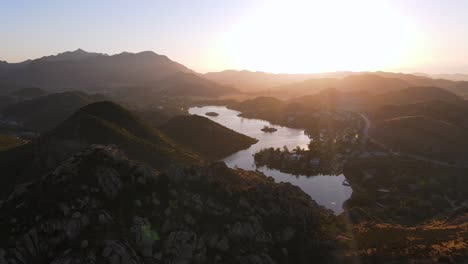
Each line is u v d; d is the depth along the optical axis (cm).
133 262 4906
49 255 4831
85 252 4800
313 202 10156
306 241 6719
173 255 5341
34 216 5175
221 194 7062
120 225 5456
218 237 5931
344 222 8725
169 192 6556
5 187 11338
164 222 5809
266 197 7644
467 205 12006
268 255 5978
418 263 5625
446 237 6962
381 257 6041
